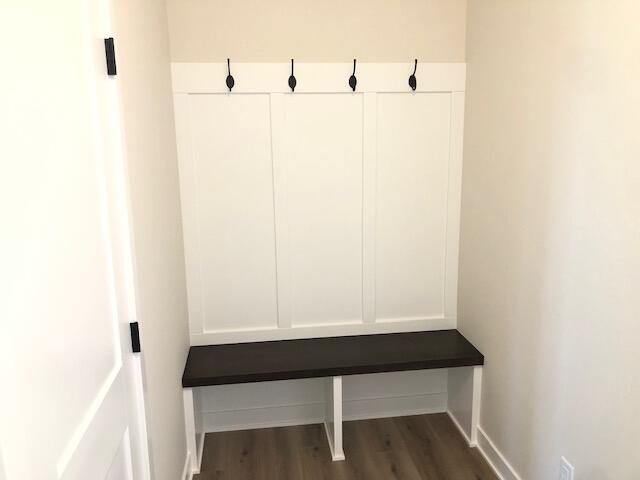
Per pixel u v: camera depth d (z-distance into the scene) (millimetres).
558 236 1643
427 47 2275
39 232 821
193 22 2133
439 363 2223
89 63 1085
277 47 2195
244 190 2293
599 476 1487
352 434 2465
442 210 2438
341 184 2348
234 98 2211
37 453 780
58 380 875
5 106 718
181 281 2182
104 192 1155
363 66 2250
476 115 2217
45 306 833
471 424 2344
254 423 2531
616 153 1359
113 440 1165
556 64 1616
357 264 2439
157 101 1795
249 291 2395
